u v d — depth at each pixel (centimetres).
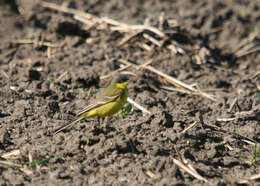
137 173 926
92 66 1681
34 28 2119
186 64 1731
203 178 914
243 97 1405
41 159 980
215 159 1042
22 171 931
